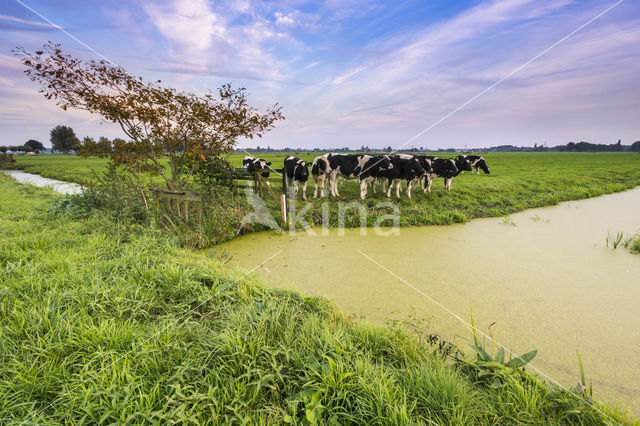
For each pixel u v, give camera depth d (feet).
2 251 13.32
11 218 20.81
